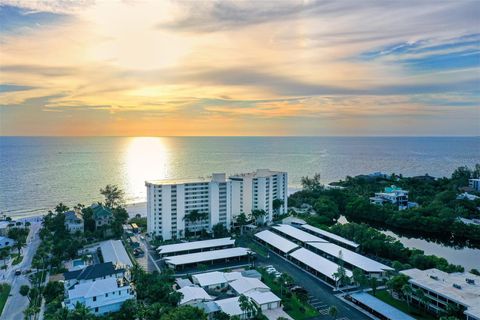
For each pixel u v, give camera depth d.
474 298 104.19
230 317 100.88
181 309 98.62
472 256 181.12
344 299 121.44
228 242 177.00
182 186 196.62
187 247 169.25
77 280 119.69
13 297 126.62
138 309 105.81
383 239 171.88
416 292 112.81
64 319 94.75
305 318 108.50
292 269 149.25
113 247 172.38
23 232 199.62
